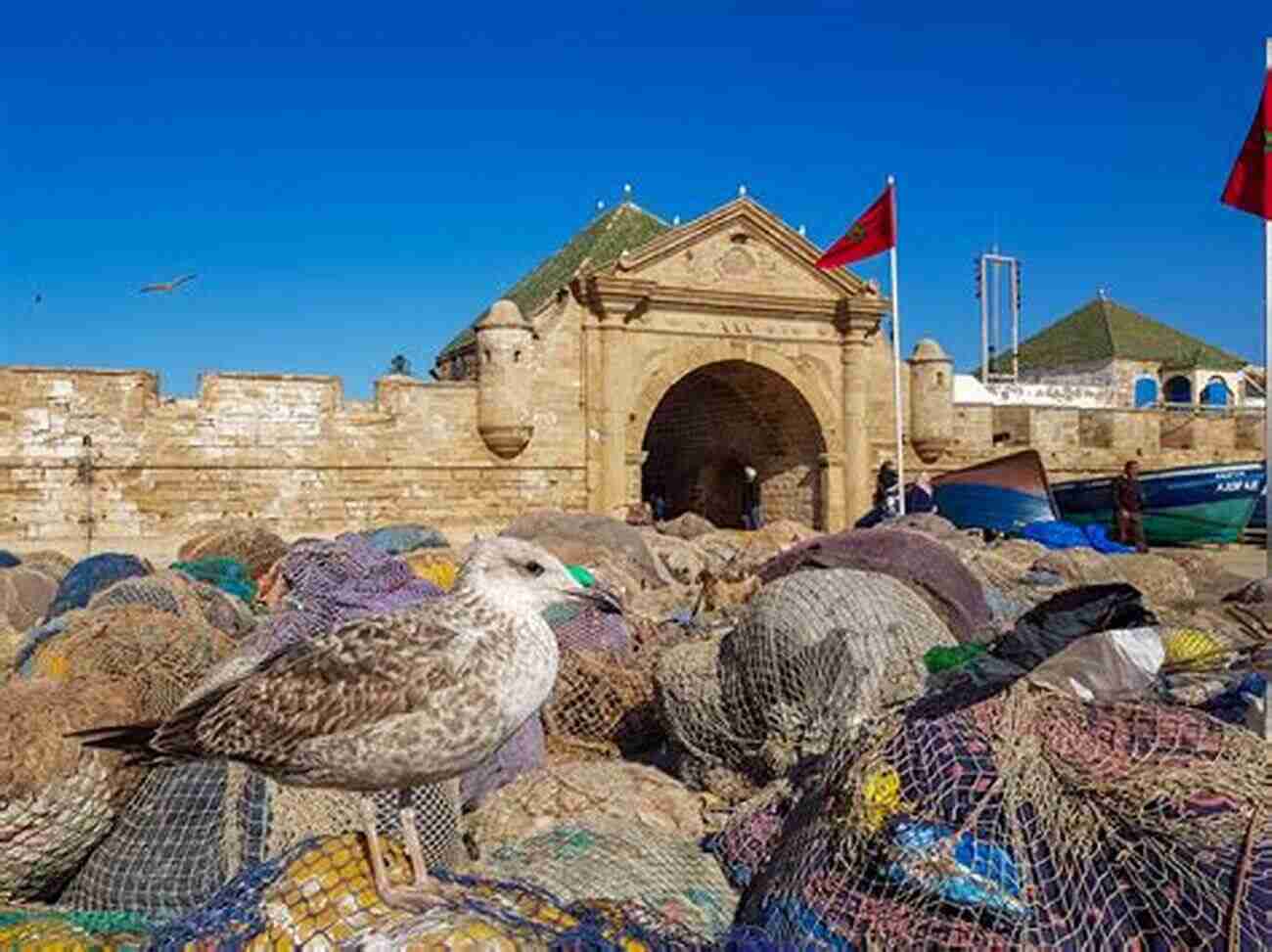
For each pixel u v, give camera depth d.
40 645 10.77
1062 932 5.01
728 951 4.98
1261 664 7.02
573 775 8.66
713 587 15.85
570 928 4.62
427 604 4.71
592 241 47.41
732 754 9.34
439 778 4.48
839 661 8.48
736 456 47.56
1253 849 5.11
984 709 5.64
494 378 37.06
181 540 33.81
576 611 12.55
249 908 4.61
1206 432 49.44
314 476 35.53
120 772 7.25
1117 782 5.39
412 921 4.42
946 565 13.29
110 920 5.77
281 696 4.40
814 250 41.78
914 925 5.11
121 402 33.25
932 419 43.72
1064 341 80.25
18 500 32.09
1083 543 27.39
